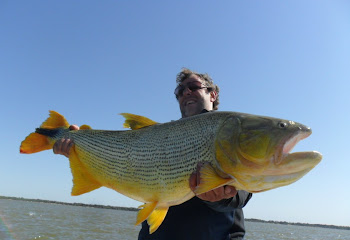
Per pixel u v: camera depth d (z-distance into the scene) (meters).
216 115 0.68
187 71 1.08
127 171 0.78
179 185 0.68
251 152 0.60
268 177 0.60
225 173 0.63
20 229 4.32
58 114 0.96
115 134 0.83
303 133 0.60
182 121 0.72
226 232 0.74
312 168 0.58
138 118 0.82
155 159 0.73
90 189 0.86
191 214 0.72
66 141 0.91
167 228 0.73
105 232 5.09
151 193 0.72
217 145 0.64
